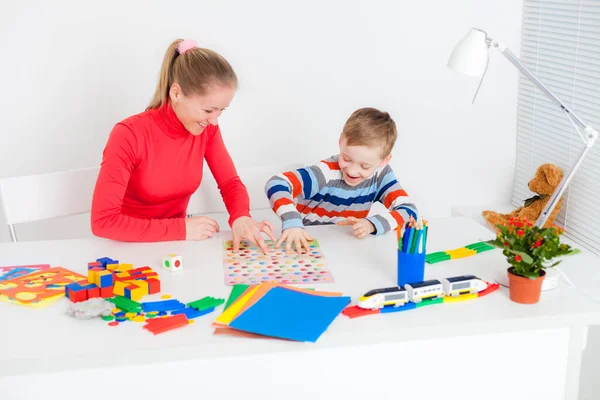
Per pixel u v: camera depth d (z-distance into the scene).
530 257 1.23
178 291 1.35
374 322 1.21
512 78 2.53
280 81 2.40
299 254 1.55
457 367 1.31
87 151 2.39
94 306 1.23
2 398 1.19
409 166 2.57
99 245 1.62
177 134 1.76
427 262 1.48
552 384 1.35
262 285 1.34
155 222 1.65
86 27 2.26
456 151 2.59
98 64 2.30
